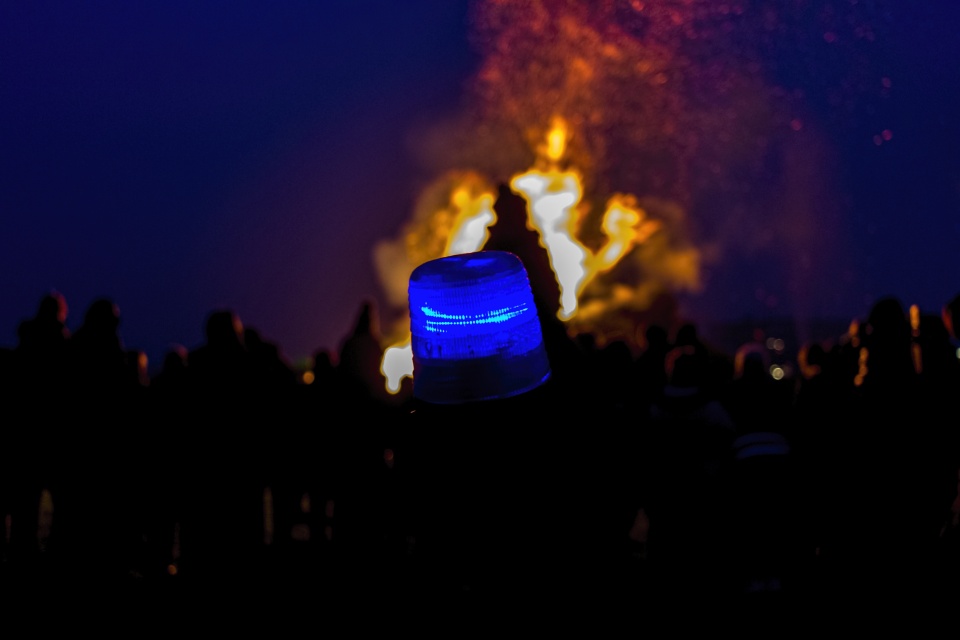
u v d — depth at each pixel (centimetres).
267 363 842
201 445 764
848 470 584
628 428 633
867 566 579
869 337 596
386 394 880
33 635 653
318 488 895
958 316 696
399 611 687
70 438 750
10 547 789
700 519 587
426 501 326
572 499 337
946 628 552
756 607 470
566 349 400
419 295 314
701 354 620
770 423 498
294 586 767
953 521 603
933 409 575
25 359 754
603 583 570
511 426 314
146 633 659
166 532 823
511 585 328
